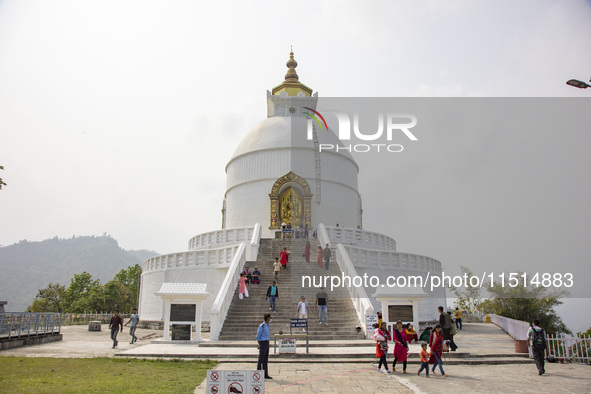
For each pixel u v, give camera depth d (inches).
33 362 564.4
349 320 813.9
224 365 558.3
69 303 2778.1
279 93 1862.7
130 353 631.2
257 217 1507.1
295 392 414.9
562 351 645.3
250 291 916.0
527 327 759.7
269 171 1531.7
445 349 632.4
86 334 1023.6
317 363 582.9
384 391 422.0
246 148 1600.6
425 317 1138.0
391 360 602.5
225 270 1089.4
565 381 483.5
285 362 588.1
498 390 432.1
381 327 540.4
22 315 780.0
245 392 326.3
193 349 677.3
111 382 439.8
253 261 1063.6
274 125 1626.5
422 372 533.6
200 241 1378.0
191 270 1132.5
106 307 2657.5
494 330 1123.3
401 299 779.4
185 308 770.8
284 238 1285.7
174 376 476.1
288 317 818.2
